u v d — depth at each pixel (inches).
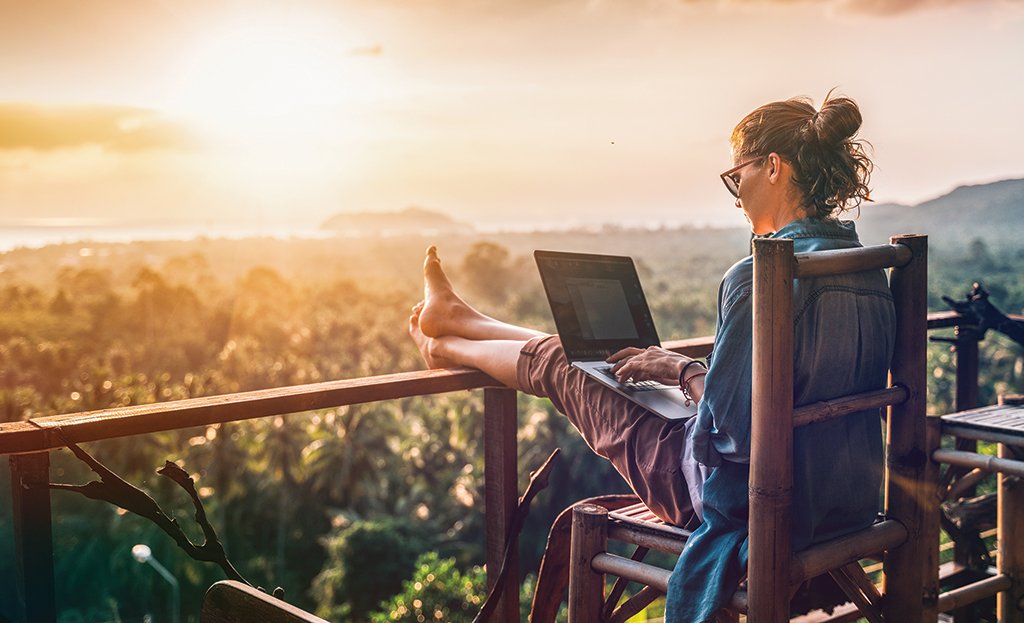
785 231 52.6
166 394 1764.3
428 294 77.6
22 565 48.8
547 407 1170.6
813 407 49.7
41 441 47.9
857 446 54.4
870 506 55.7
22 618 48.9
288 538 1251.2
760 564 47.1
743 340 48.9
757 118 54.0
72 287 5118.1
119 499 48.5
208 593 35.8
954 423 69.2
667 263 5477.4
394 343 2333.9
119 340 3043.8
